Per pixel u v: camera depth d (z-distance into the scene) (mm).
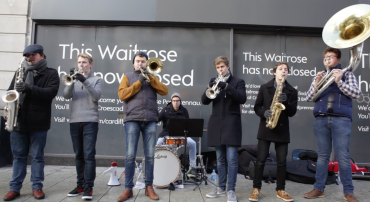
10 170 4945
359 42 3307
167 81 5820
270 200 3494
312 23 5723
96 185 4137
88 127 3477
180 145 4695
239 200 3471
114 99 5762
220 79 3453
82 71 3658
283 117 3529
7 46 5641
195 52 5867
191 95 5812
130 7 5688
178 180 4371
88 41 5840
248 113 5832
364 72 5832
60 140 5629
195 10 5707
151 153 3527
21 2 5707
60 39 5816
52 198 3414
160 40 5871
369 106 5762
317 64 5934
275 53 5945
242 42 5965
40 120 3408
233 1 5734
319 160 3643
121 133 5695
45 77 3508
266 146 3547
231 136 3367
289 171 4625
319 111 3572
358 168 5125
